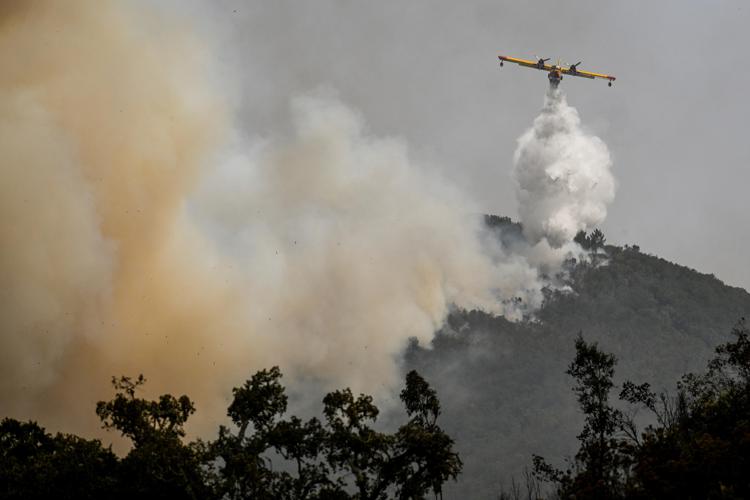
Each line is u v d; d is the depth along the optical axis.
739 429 81.06
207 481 81.19
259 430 85.81
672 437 83.94
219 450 83.00
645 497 77.06
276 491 81.50
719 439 78.44
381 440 81.31
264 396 86.50
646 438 84.75
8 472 88.56
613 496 82.06
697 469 76.44
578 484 85.25
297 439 83.50
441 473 83.06
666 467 77.81
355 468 81.31
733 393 91.00
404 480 83.62
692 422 91.31
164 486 82.62
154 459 82.12
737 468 76.31
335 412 84.44
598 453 88.12
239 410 85.94
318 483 82.44
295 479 82.38
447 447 84.38
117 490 84.06
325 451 84.69
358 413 83.50
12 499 85.69
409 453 82.81
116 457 91.00
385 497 84.38
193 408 93.12
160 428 91.00
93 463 88.06
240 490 80.75
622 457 86.75
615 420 93.50
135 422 89.12
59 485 86.06
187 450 82.38
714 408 89.19
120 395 90.56
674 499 76.62
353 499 81.44
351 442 81.44
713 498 72.25
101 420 90.19
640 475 79.19
